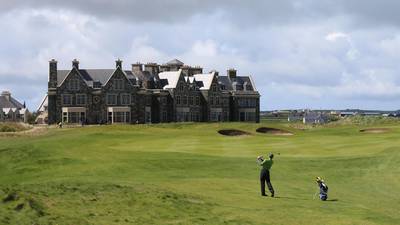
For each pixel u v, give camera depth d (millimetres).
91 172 44656
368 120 143125
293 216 29047
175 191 33531
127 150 58969
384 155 53406
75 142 68125
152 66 154750
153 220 27188
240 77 171750
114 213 28016
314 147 63562
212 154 56188
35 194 30406
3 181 43094
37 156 51188
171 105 151250
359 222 28203
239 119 166125
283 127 104375
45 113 172250
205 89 158375
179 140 74188
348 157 53219
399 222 29000
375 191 38844
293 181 42594
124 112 142625
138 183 35812
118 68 142375
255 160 51438
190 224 26750
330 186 40906
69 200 29844
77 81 138125
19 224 25062
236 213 29125
